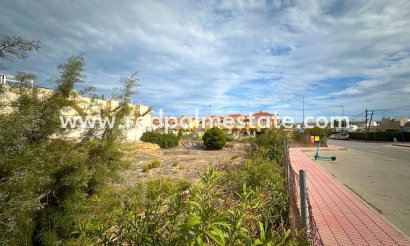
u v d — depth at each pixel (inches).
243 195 108.0
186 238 73.9
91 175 165.9
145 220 96.3
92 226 103.0
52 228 147.4
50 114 163.3
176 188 113.4
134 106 208.8
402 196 328.5
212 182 117.3
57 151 163.8
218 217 77.9
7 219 110.7
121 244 94.3
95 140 177.9
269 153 530.0
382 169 554.9
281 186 247.9
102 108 189.8
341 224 226.4
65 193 153.4
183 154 989.2
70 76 179.2
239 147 1214.9
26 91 155.8
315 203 289.1
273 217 182.4
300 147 1166.3
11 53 113.6
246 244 78.0
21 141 115.8
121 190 188.5
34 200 125.0
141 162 714.2
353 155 863.1
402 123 2679.6
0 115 119.3
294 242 81.4
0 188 114.0
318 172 491.8
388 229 215.3
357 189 367.9
